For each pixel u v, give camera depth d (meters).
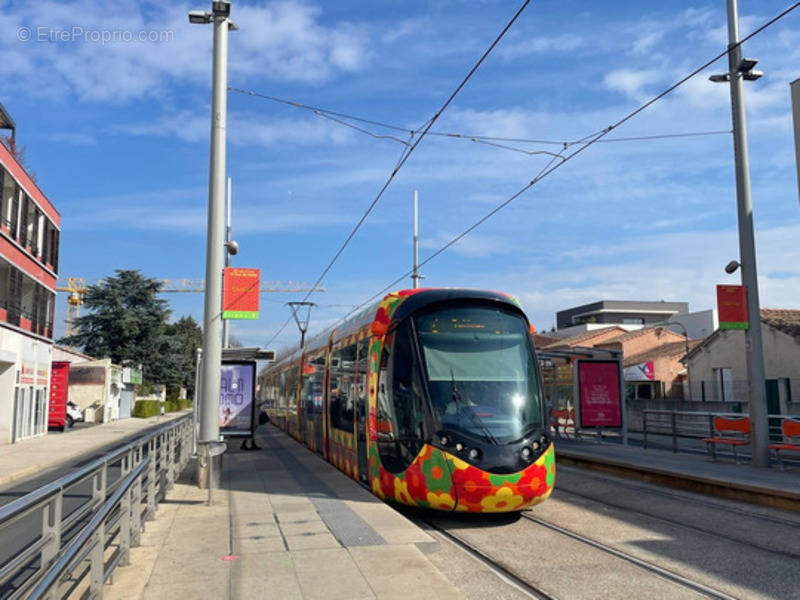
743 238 14.98
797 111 16.44
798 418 14.12
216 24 12.06
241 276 12.27
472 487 9.05
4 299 27.72
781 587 6.45
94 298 61.44
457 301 10.56
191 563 6.61
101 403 49.03
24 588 3.79
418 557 6.82
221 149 11.90
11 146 40.12
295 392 23.41
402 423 9.98
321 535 7.79
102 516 5.08
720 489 11.75
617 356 19.91
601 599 6.12
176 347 64.56
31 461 20.98
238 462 16.36
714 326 50.62
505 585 6.55
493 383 9.86
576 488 13.05
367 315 12.58
